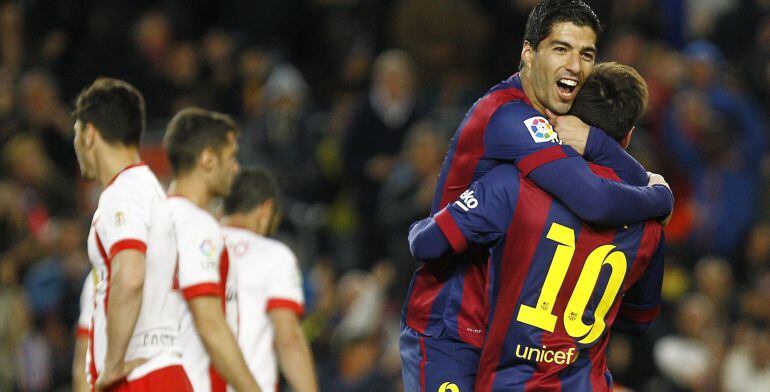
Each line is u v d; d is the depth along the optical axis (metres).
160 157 37.12
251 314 21.19
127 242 17.23
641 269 16.12
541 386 15.80
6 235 36.31
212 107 41.56
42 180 38.03
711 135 38.16
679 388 32.22
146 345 17.67
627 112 15.95
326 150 38.69
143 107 18.41
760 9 43.97
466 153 16.06
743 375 31.89
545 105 15.91
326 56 44.50
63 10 42.31
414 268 34.41
